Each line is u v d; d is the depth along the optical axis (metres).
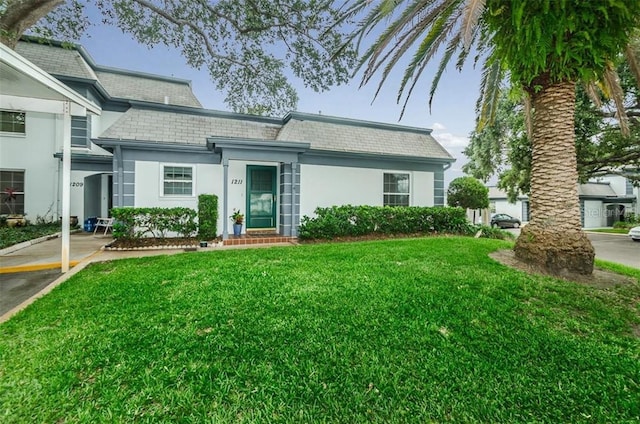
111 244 7.16
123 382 1.96
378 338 2.52
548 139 4.54
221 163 8.88
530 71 4.16
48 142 11.06
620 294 3.65
